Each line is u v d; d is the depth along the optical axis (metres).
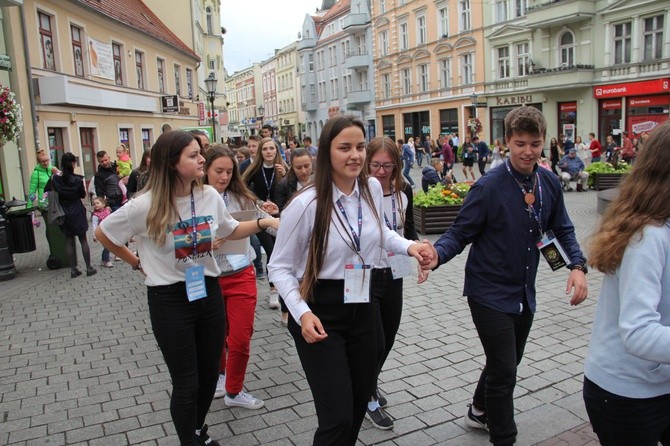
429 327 5.55
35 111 16.86
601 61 28.88
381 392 4.16
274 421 3.80
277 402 4.08
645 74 26.83
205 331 3.19
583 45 29.67
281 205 5.50
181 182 3.06
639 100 27.45
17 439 3.66
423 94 42.62
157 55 28.59
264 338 5.45
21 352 5.31
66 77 17.66
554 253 2.98
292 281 2.56
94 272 8.70
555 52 31.25
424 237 10.45
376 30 47.78
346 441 2.50
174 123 30.95
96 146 21.58
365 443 3.47
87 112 20.69
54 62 18.64
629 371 1.96
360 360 2.65
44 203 9.23
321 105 63.19
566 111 31.33
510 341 2.96
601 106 29.47
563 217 3.12
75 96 18.44
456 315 5.90
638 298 1.84
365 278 2.56
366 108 51.16
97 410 4.05
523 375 4.34
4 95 9.05
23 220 9.01
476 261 3.07
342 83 57.09
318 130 64.94
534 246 3.00
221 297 3.27
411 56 43.34
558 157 20.84
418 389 4.20
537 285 6.86
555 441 3.40
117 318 6.34
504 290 2.98
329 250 2.54
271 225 3.42
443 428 3.63
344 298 2.53
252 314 3.96
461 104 38.81
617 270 1.97
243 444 3.51
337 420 2.45
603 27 28.53
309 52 63.66
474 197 3.00
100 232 3.02
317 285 2.57
